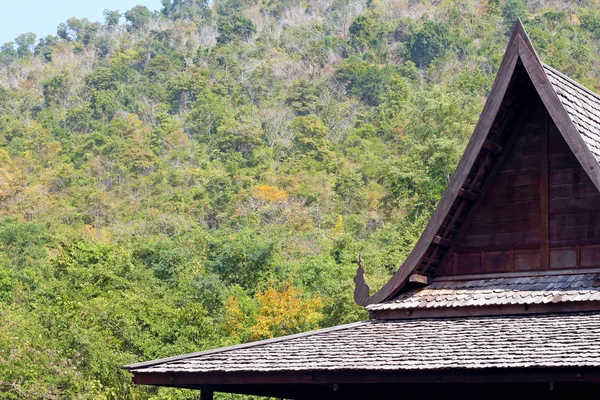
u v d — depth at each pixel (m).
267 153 161.50
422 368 14.34
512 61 17.16
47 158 174.00
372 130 166.50
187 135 180.12
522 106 17.67
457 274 17.88
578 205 16.91
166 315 49.34
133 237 107.75
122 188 155.12
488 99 17.36
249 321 59.31
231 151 166.75
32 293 59.78
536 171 17.42
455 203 17.61
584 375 13.38
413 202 89.00
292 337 17.39
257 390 18.45
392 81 176.62
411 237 70.00
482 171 17.67
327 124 173.38
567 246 16.88
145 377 16.62
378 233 91.94
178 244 84.31
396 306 17.66
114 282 57.09
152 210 138.12
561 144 17.25
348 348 16.08
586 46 185.62
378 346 15.93
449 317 17.23
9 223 103.62
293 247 100.88
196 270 75.69
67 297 46.56
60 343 42.53
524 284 16.94
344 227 120.38
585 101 18.19
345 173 136.12
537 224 17.23
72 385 37.84
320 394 18.27
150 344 47.28
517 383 15.62
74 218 141.75
